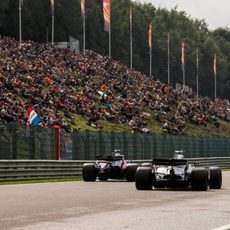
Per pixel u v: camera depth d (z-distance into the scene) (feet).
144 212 100.83
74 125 403.13
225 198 135.03
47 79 469.57
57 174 257.75
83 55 655.76
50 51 586.04
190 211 103.35
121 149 326.85
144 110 548.72
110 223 84.48
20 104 366.84
